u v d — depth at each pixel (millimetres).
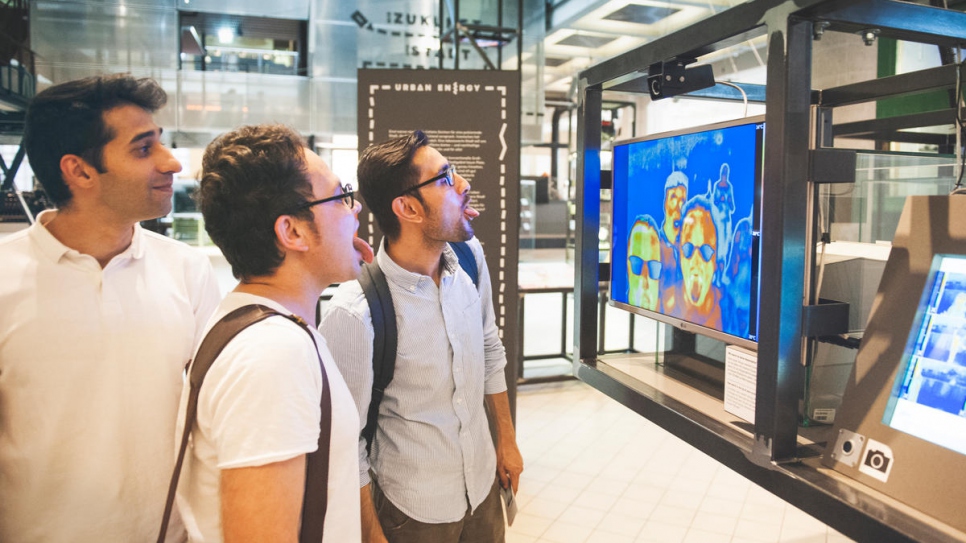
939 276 825
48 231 1004
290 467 694
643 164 1484
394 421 1364
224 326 755
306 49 9273
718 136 1219
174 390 1088
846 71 3959
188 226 7586
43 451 988
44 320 977
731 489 3314
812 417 1108
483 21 7516
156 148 1004
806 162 897
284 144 787
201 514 757
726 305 1202
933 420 774
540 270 6691
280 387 698
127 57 7969
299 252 818
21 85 6820
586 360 1521
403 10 8820
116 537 1036
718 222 1227
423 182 1272
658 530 2900
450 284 1407
